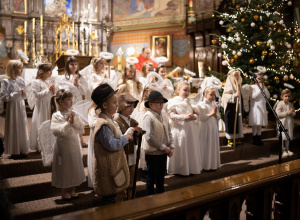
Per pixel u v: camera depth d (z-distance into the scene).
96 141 2.82
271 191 2.21
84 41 13.52
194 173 4.54
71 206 3.44
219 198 1.79
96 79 5.02
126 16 14.39
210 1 12.45
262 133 6.94
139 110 4.33
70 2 13.62
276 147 6.68
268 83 7.41
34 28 12.34
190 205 1.64
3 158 4.19
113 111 2.91
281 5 8.27
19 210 3.25
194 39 11.56
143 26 14.05
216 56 10.48
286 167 2.40
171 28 13.59
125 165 2.94
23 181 3.73
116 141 2.79
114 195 2.99
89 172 3.84
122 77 4.93
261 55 7.56
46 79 4.62
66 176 3.38
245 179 2.07
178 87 4.65
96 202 3.61
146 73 5.28
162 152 3.72
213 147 4.90
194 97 5.29
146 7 14.03
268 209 2.20
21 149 4.20
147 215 1.46
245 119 7.61
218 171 4.92
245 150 5.99
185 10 13.23
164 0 13.70
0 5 12.40
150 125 3.62
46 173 4.14
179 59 13.48
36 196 3.69
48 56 12.46
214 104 5.01
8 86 4.09
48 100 4.52
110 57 5.16
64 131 3.28
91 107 3.71
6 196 1.07
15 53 12.50
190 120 4.46
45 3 13.12
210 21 10.41
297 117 9.24
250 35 7.82
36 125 4.45
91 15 13.98
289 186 2.38
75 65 4.82
